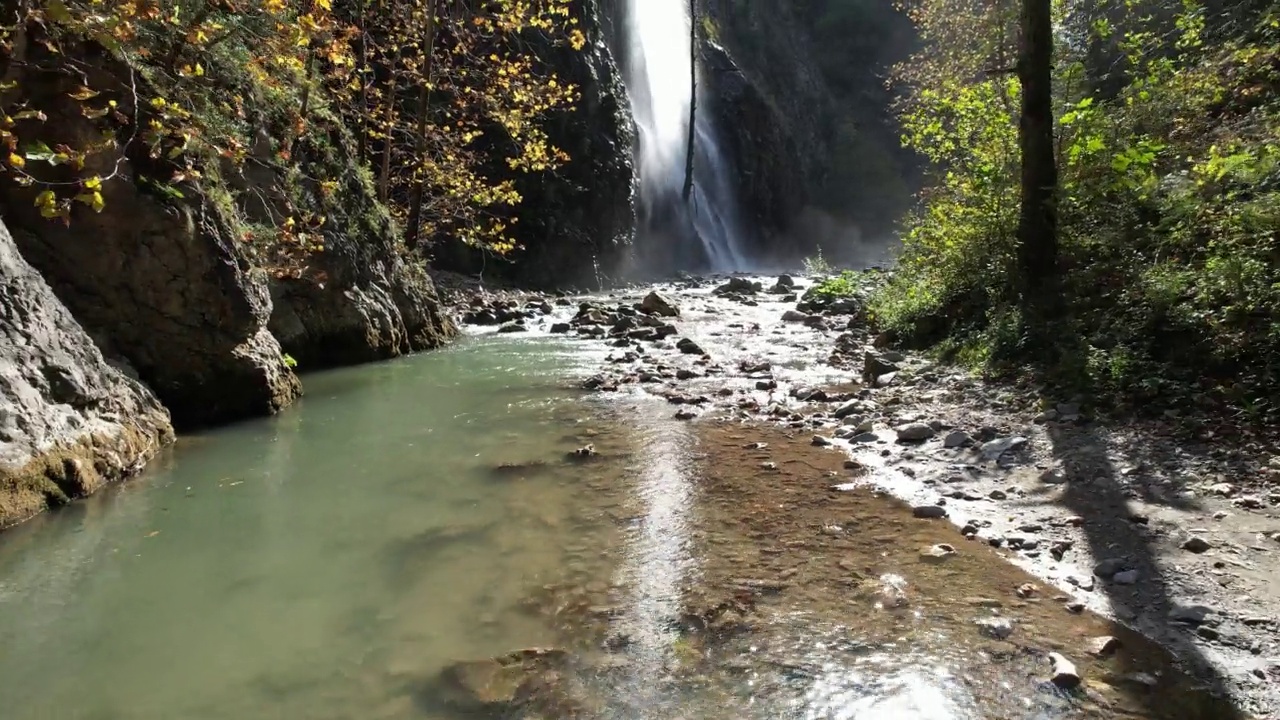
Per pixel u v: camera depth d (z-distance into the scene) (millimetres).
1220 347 5848
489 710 2975
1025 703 2939
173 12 7031
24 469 4891
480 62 15938
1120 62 12672
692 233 30938
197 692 3096
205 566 4250
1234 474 4695
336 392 8797
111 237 6480
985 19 13125
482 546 4496
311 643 3473
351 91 14023
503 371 10047
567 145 23094
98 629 3588
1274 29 10250
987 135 10195
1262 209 6699
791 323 13992
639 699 3037
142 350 6836
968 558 4195
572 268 22438
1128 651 3248
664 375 9555
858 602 3746
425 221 16344
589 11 25047
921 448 6086
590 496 5293
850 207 43594
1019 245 8516
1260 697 2912
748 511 4969
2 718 2910
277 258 9094
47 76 6082
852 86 48438
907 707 2941
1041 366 7133
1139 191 8438
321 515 5004
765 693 3057
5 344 5020
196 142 7055
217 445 6605
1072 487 4953
